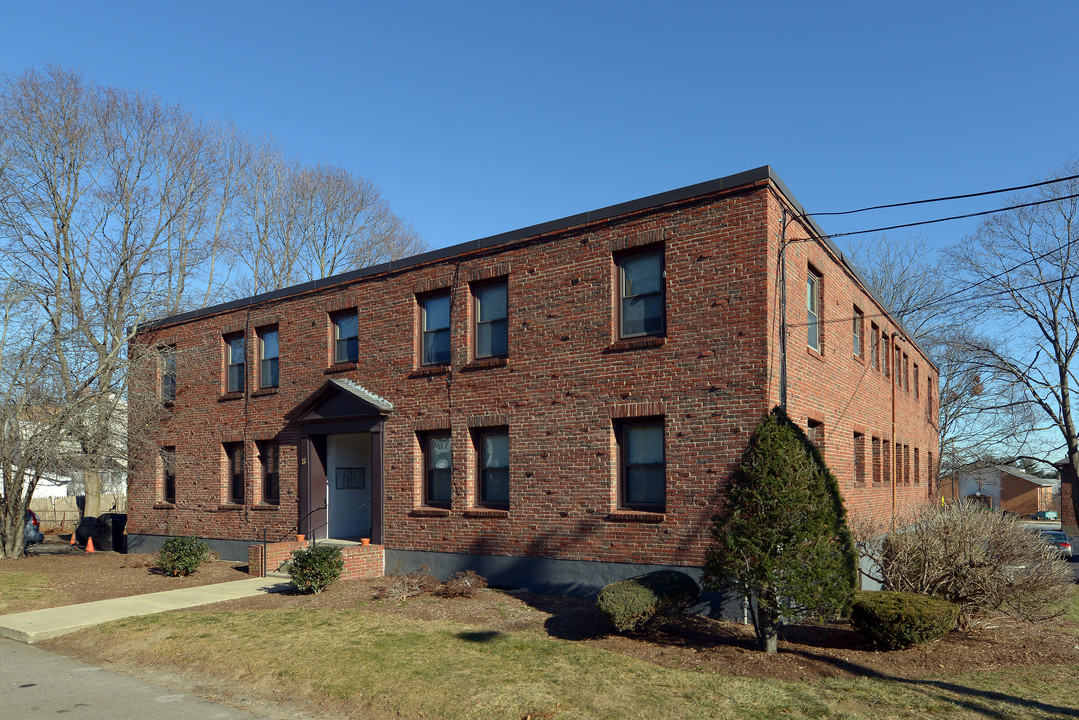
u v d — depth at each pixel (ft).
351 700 29.89
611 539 46.55
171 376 79.71
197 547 61.87
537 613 42.96
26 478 95.14
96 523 91.30
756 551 34.40
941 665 33.47
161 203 110.93
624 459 47.57
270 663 34.14
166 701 30.42
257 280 140.87
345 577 54.39
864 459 61.11
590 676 31.19
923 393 97.71
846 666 32.89
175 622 42.45
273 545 59.52
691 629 39.42
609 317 47.91
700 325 44.14
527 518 50.52
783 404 42.80
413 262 58.44
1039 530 41.78
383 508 58.54
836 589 34.30
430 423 56.44
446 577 54.34
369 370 60.80
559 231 50.70
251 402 69.77
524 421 51.29
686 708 27.45
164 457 76.95
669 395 44.93
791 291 45.32
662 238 46.16
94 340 83.87
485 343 55.16
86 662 37.22
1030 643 38.11
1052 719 26.35
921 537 40.70
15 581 58.80
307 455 64.13
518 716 27.20
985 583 38.42
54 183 99.04
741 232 43.14
